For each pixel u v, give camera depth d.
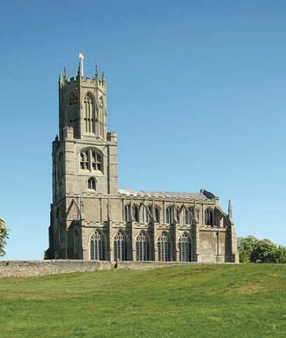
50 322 59.62
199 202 178.00
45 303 71.25
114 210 167.75
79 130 172.75
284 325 53.78
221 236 171.12
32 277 107.56
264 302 67.38
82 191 166.75
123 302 71.69
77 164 168.00
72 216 161.38
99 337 51.19
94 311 66.00
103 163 171.25
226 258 170.62
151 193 178.88
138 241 161.75
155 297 74.38
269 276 81.38
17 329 56.09
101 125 175.75
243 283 78.44
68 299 74.25
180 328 53.56
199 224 169.25
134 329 53.81
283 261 188.62
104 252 157.62
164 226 164.50
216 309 63.22
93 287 85.94
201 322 55.97
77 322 59.12
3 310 66.31
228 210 173.88
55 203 171.50
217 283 80.56
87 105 175.38
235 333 51.06
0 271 108.50
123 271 105.00
